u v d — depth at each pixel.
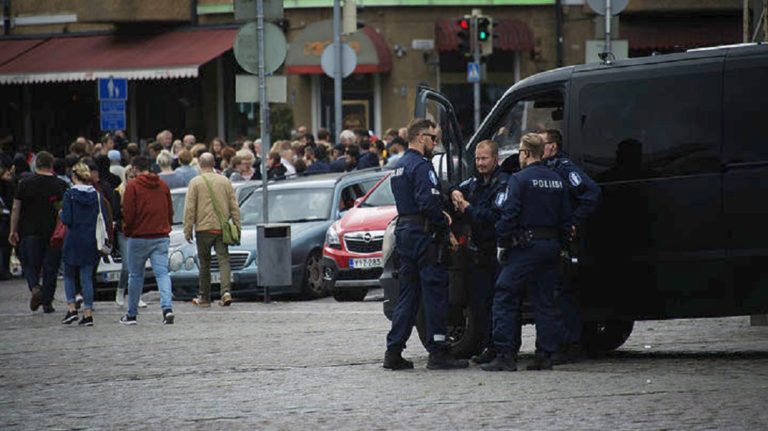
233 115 96.81
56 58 99.19
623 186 31.64
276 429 24.28
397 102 93.19
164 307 44.69
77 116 102.81
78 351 37.56
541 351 30.86
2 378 32.66
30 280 50.59
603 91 31.95
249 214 56.62
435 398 26.97
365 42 91.56
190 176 61.03
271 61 52.75
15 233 50.78
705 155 31.22
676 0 91.62
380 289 58.59
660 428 23.17
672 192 31.34
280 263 52.31
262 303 52.53
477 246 32.06
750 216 30.94
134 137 99.94
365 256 52.34
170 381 30.97
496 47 91.56
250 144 72.38
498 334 30.66
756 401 25.42
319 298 54.84
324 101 93.69
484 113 94.12
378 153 67.94
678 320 41.62
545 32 93.19
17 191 50.62
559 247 30.64
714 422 23.55
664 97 31.52
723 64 31.22
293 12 93.31
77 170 44.97
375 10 92.75
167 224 44.94
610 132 31.81
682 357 32.91
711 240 31.12
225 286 51.47
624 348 35.44
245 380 30.58
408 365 31.56
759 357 32.28
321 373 31.25
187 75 91.50
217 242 51.34
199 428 24.70
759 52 31.14
